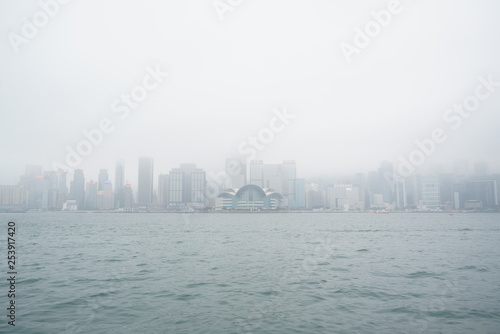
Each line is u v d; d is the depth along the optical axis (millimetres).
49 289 20656
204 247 45500
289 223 133625
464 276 24266
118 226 111750
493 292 19438
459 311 15805
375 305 16891
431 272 25938
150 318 15070
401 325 14031
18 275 25281
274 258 34188
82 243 52781
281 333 13234
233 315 15461
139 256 36281
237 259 33594
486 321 14453
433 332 13258
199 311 16078
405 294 19031
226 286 21328
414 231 81562
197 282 22547
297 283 22078
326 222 143625
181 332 13344
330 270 26969
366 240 56188
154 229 93938
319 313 15656
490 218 192000
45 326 14023
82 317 15156
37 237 66000
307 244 49375
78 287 21156
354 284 21703
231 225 118125
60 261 32750
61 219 185875
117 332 13383
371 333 13156
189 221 158250
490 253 38188
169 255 37000
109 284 22031
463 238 60219
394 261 31844
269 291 19906
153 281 22969
